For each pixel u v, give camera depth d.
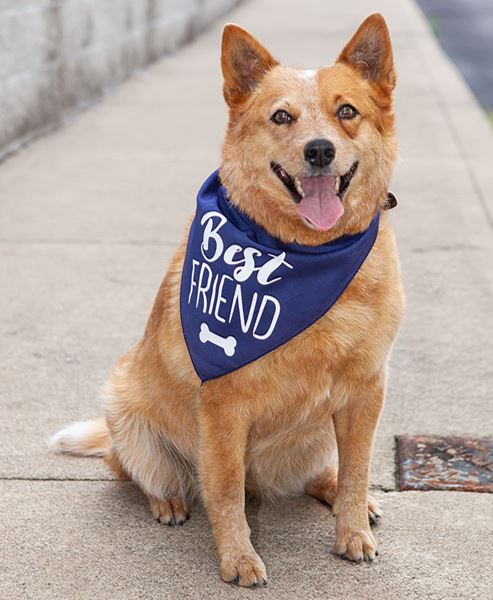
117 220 7.33
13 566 3.33
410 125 10.36
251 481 3.74
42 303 5.75
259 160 3.30
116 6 12.75
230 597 3.18
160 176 8.57
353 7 22.53
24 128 9.59
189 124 10.59
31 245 6.75
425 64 14.11
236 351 3.21
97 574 3.30
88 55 11.64
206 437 3.34
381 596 3.17
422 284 6.04
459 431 4.27
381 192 3.38
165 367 3.53
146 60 14.62
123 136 10.05
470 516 3.63
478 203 7.74
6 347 5.14
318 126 3.21
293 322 3.18
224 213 3.41
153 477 3.70
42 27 9.92
